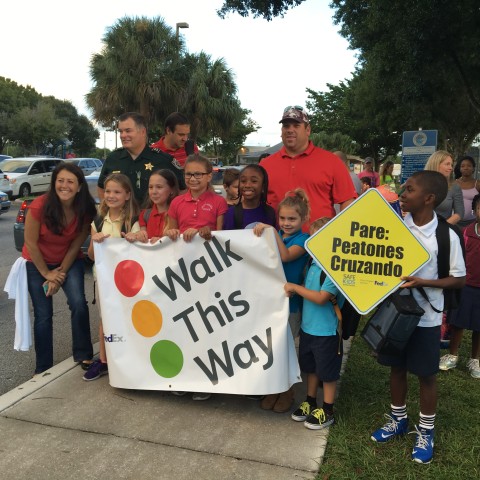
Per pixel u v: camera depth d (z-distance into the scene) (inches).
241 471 103.0
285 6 521.0
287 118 141.6
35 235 146.3
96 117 772.0
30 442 113.5
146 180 162.4
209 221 139.8
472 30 459.2
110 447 111.6
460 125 938.1
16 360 174.7
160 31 739.4
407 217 114.0
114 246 136.9
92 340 191.2
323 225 117.3
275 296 125.9
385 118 1043.3
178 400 134.2
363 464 105.7
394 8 447.5
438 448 112.6
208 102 776.9
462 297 153.8
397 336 103.3
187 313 131.7
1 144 1914.4
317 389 140.5
